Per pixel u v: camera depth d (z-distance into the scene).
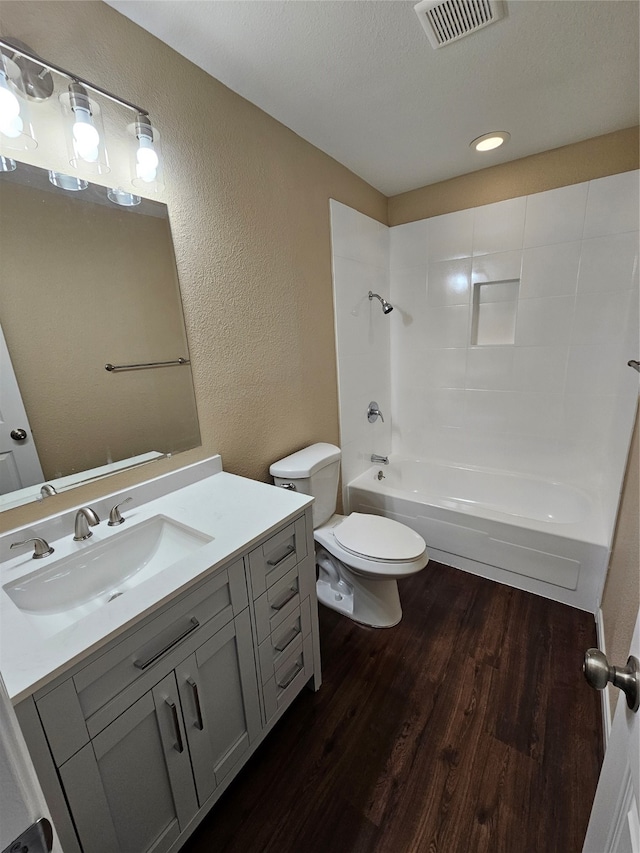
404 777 1.19
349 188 2.20
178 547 1.17
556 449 2.39
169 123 1.25
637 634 0.52
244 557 1.05
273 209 1.69
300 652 1.35
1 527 1.01
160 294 1.30
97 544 1.07
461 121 1.72
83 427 1.15
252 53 1.27
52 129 1.00
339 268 2.15
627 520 1.39
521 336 2.34
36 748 0.66
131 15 1.11
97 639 0.72
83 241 1.10
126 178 1.17
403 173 2.25
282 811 1.12
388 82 1.43
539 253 2.18
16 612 0.82
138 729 0.83
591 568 1.78
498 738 1.28
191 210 1.35
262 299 1.68
